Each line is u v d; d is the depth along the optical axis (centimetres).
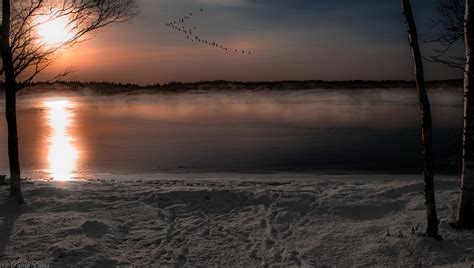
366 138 3791
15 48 975
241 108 9644
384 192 1012
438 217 846
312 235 793
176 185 1241
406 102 10812
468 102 758
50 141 3891
